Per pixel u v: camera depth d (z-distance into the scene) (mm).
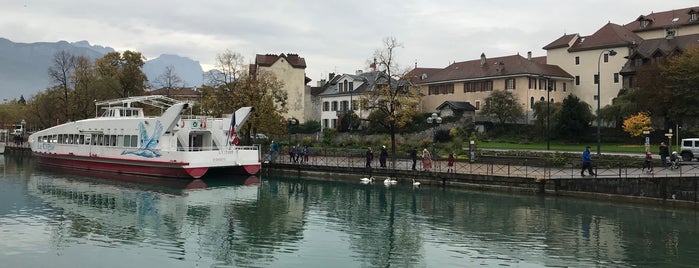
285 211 26891
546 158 38062
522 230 22172
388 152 49531
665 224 23078
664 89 51969
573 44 79125
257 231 22250
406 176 37156
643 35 79000
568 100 59094
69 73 71688
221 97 53438
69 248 19375
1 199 30406
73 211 26641
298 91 89750
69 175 43406
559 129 59250
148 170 40500
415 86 49062
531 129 63219
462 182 34375
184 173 37906
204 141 42906
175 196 31844
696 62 50750
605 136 57219
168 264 17422
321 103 88625
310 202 29812
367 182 38438
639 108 55562
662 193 26984
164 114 39000
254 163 41375
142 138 40906
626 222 23516
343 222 24156
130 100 43844
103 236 21266
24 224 23375
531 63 75188
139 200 30234
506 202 29203
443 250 19125
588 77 76000
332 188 35781
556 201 29234
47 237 21000
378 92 46250
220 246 19812
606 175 30297
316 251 19062
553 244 19844
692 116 51375
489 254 18531
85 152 46281
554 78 74688
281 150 56500
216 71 55188
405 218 24984
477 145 50938
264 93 51938
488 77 74688
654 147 49750
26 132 90250
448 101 75250
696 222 23391
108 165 44188
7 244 19844
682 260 17672
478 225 23281
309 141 60312
